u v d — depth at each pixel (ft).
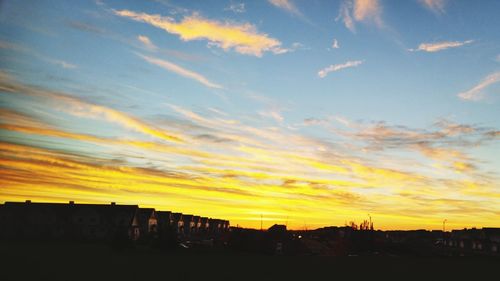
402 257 220.43
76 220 271.28
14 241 244.63
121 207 282.56
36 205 276.41
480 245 343.87
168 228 201.05
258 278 121.08
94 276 109.50
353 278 127.44
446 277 134.62
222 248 227.40
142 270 126.21
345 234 273.95
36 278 102.73
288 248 234.79
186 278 114.93
